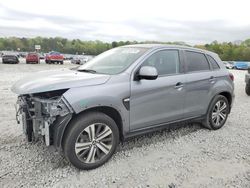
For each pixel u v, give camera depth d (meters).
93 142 3.58
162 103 4.28
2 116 6.00
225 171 3.67
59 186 3.19
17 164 3.67
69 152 3.41
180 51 4.75
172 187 3.23
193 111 4.88
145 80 4.04
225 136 5.09
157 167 3.72
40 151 4.09
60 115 3.30
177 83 4.47
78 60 43.81
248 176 3.55
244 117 6.61
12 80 13.45
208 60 5.30
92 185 3.23
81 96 3.38
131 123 3.94
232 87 5.66
